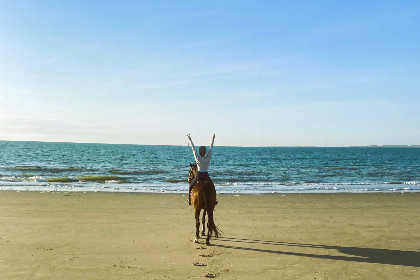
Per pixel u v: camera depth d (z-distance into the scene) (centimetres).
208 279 729
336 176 4159
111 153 11356
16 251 913
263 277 745
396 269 805
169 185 2850
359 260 872
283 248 979
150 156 9950
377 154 14750
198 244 1012
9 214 1427
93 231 1162
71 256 878
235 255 905
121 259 860
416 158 10681
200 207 1010
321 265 830
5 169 4347
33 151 10944
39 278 721
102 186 2686
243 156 11406
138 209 1608
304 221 1373
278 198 2052
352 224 1323
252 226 1273
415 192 2427
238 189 2633
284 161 8344
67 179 3166
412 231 1210
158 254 908
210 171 4859
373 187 2869
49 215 1425
